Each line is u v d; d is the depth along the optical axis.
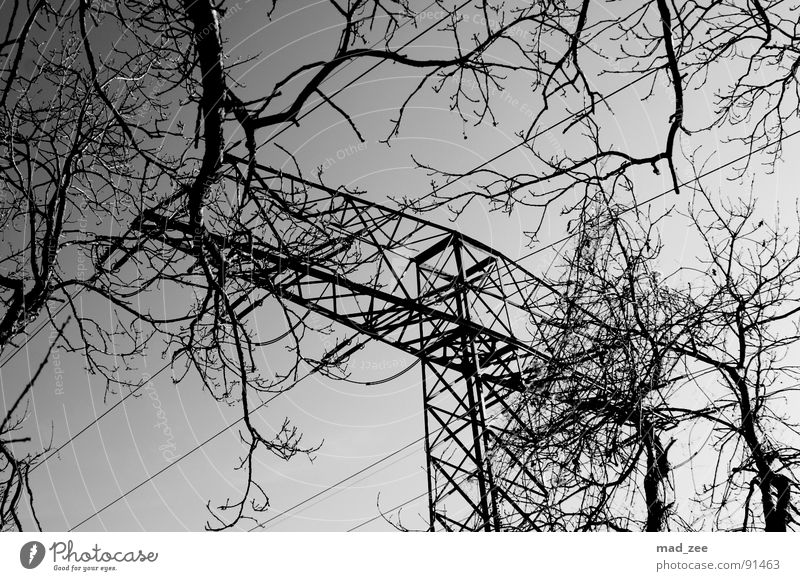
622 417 8.03
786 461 7.93
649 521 7.92
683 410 8.33
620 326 8.16
